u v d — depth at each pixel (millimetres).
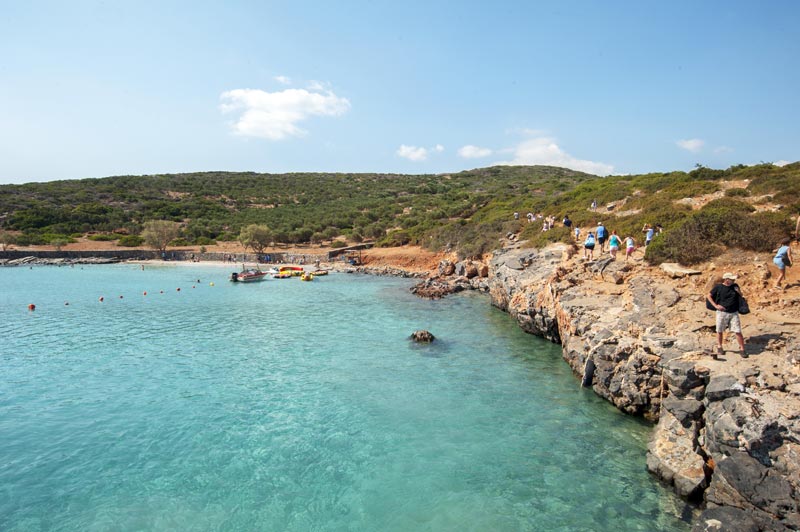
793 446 8852
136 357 22000
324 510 10367
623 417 14672
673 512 9969
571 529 9547
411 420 14797
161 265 68375
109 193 112625
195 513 10305
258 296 40844
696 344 12766
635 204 35906
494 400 16266
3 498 10875
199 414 15430
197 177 145625
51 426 14602
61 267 65438
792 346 11266
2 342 24938
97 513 10305
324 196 123312
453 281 45125
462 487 11141
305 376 19094
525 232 44906
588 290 20328
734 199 25781
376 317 31031
